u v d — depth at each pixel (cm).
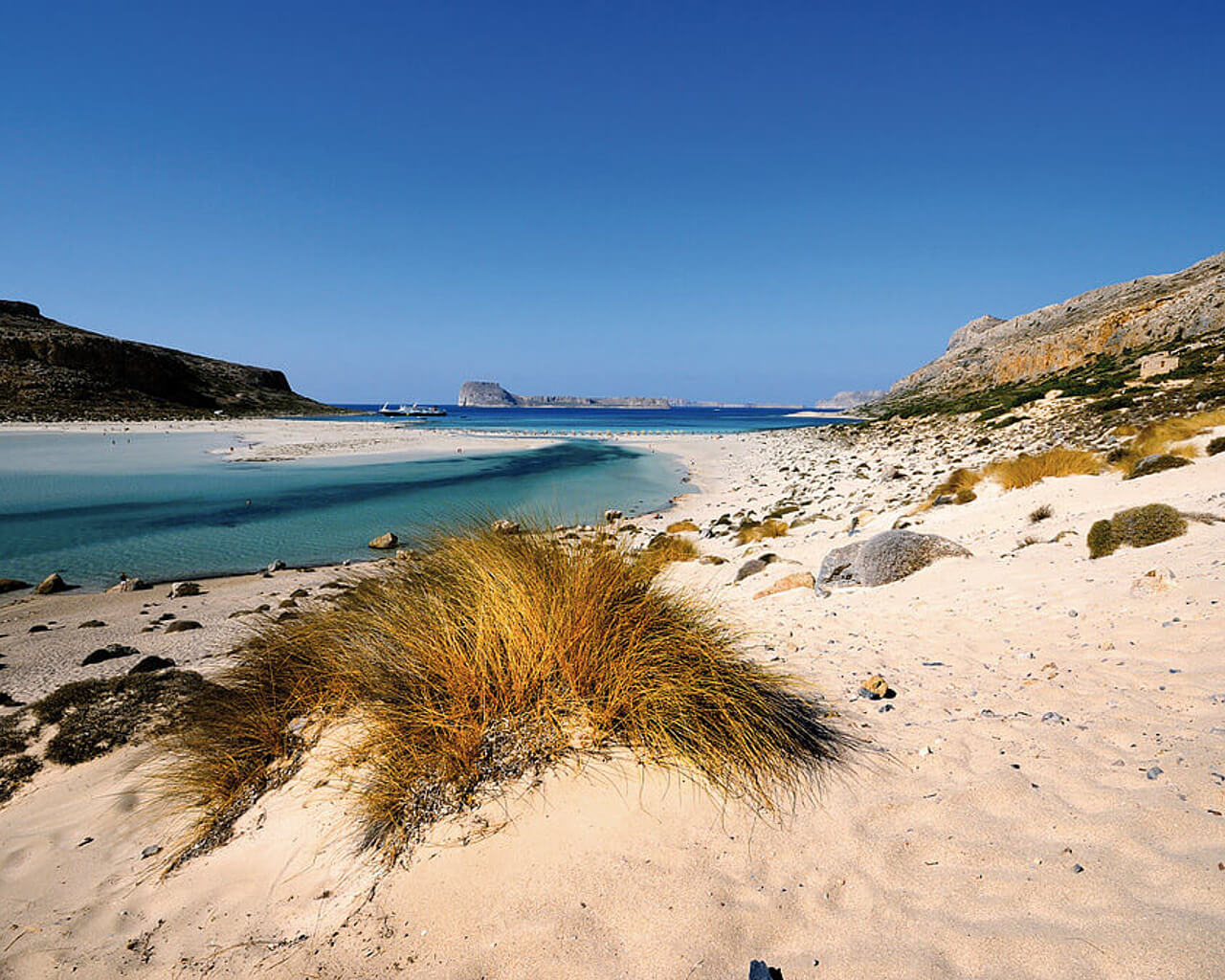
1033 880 233
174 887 319
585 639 353
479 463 3784
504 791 304
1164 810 258
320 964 240
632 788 299
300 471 3175
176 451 3741
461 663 353
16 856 374
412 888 265
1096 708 367
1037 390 4388
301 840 320
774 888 246
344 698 405
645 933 230
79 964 272
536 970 220
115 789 449
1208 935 193
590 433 7269
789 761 326
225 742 413
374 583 527
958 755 328
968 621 598
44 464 3064
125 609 1078
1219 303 4322
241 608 1071
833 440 5066
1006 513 1098
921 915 225
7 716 595
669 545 1152
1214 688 368
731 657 388
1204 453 1221
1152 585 551
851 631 612
